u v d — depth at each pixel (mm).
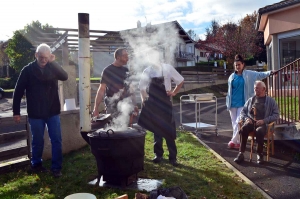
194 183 4133
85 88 4258
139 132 3920
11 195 3762
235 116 6320
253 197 3729
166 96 4902
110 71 4762
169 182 4156
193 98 7879
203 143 6695
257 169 4988
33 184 4133
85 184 4094
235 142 6367
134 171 3943
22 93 4387
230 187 4020
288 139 6078
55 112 4480
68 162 5152
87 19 4219
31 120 4414
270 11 11688
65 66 10391
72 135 5941
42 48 4266
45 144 5402
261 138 5258
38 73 4316
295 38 11805
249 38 32406
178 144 6434
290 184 4289
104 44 9984
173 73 4945
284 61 12133
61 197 3723
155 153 5188
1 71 39375
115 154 3715
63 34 8992
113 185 4020
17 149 4824
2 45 36375
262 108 5512
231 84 6254
